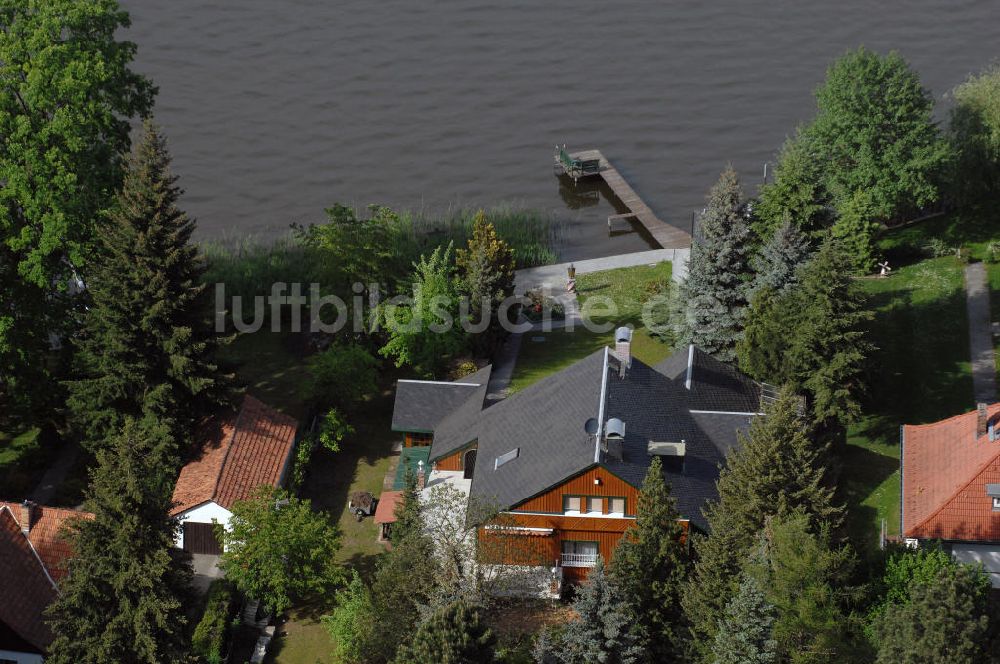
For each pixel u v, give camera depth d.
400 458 70.12
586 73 126.00
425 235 96.31
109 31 70.06
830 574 49.91
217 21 135.12
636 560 52.06
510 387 76.75
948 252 87.38
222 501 63.06
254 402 70.50
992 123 88.94
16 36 67.25
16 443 72.12
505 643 53.69
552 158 112.94
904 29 131.25
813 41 130.00
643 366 66.19
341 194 108.56
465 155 113.69
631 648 48.56
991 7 134.38
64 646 51.97
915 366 75.75
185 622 52.56
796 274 73.75
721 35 132.12
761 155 112.31
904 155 86.12
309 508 61.38
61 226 66.00
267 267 87.88
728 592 49.56
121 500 50.47
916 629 43.41
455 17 137.25
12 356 69.06
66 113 66.25
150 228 65.50
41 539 58.91
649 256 94.44
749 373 71.38
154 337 66.69
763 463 53.56
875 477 66.88
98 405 67.00
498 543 57.00
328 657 57.28
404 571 54.28
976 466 59.00
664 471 59.50
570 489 58.09
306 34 133.25
